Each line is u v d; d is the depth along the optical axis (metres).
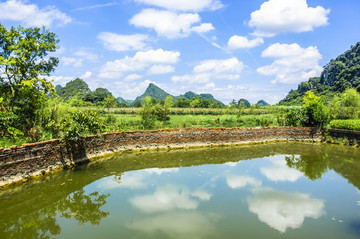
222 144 16.58
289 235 5.37
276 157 13.22
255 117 41.56
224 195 7.58
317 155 13.82
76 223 5.79
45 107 15.17
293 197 7.54
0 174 7.54
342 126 18.66
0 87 14.20
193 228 5.57
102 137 12.55
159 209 6.55
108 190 7.89
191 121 36.28
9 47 14.19
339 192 8.03
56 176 9.06
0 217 6.04
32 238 5.10
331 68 128.38
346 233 5.51
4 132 10.38
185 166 11.05
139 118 30.61
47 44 15.73
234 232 5.44
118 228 5.56
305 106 21.89
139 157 12.55
